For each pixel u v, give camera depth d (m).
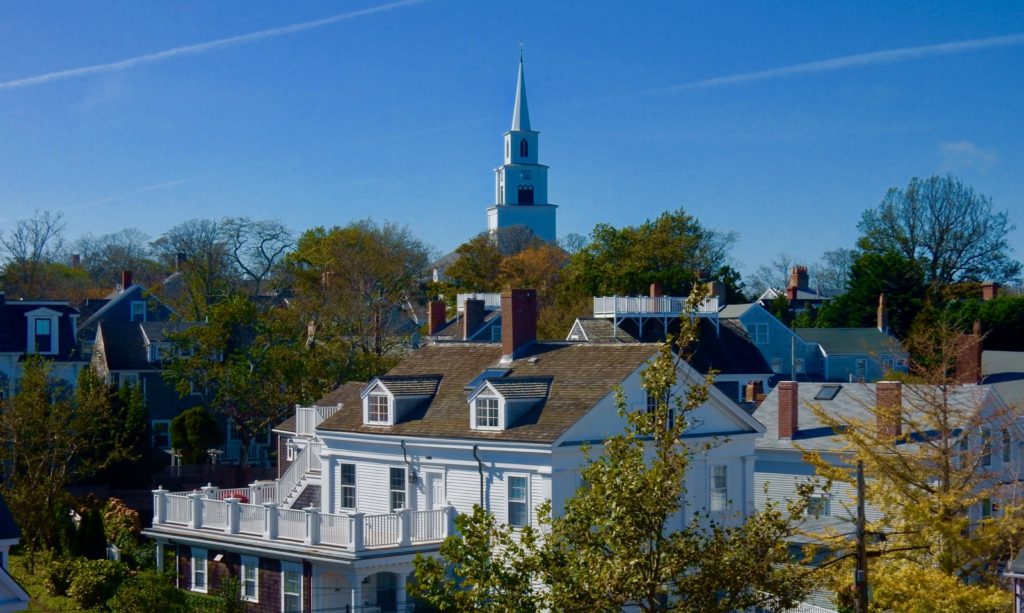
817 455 34.84
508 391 38.31
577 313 93.62
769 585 22.84
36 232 112.81
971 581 37.91
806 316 107.50
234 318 69.31
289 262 104.31
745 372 77.12
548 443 36.12
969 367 52.00
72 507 51.59
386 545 38.12
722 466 41.03
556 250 140.88
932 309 88.81
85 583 40.03
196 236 121.19
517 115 189.12
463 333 76.81
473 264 122.81
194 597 39.75
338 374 70.19
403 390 41.84
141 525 51.25
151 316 92.94
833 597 37.44
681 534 22.88
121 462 61.41
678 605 22.62
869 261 100.38
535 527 36.59
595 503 22.42
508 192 188.38
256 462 77.00
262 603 40.34
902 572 29.75
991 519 31.12
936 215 106.19
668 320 77.69
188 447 66.88
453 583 23.39
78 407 50.81
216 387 71.94
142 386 76.44
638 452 22.81
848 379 88.38
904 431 40.22
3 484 49.00
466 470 38.84
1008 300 88.31
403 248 112.56
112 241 156.00
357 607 37.28
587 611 21.69
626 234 115.38
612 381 38.38
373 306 81.38
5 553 27.83
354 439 42.22
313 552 38.25
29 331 68.12
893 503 33.38
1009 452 46.16
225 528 41.97
